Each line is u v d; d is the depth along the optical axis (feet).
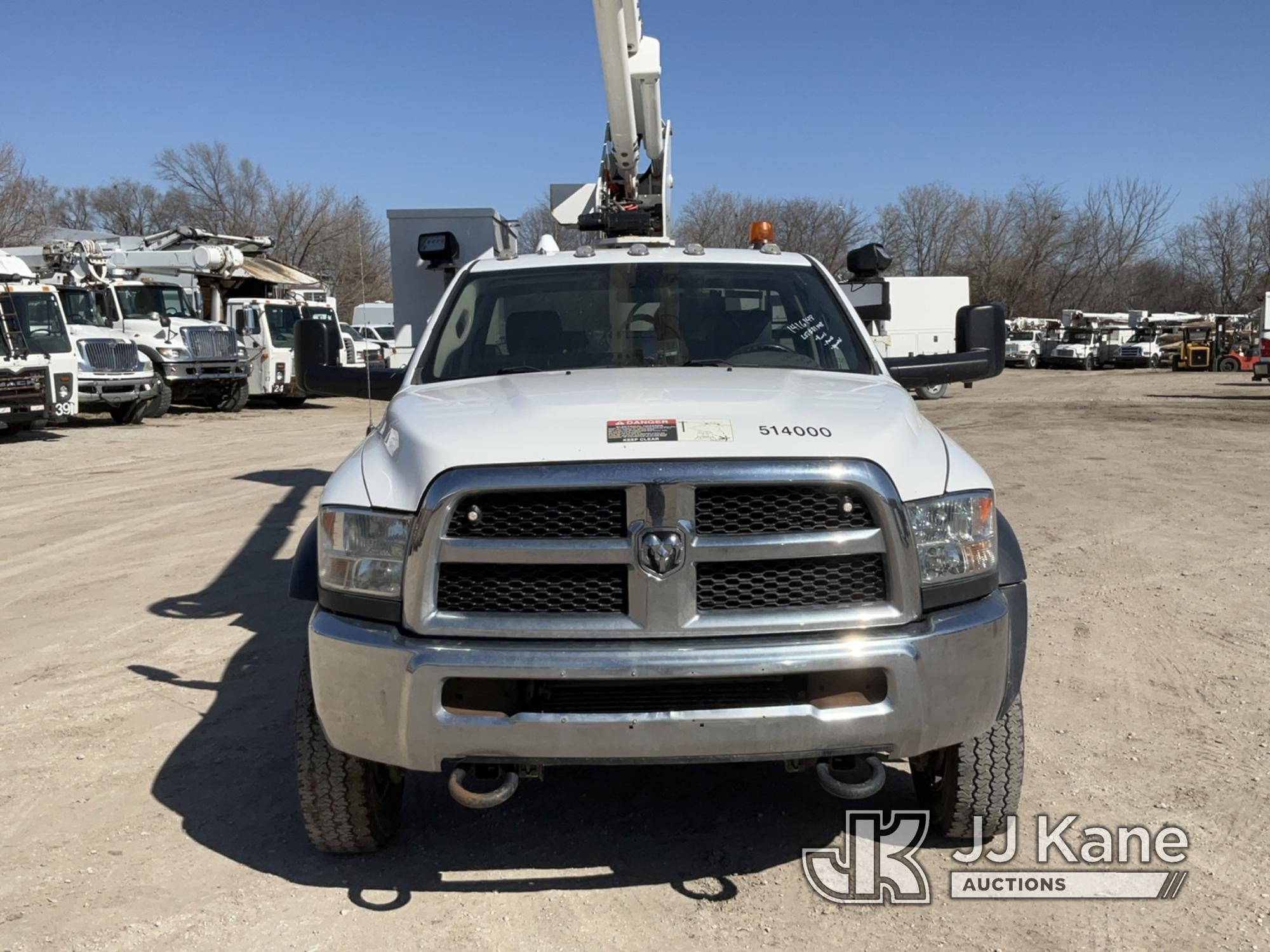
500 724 9.21
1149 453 44.86
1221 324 152.25
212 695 16.63
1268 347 108.68
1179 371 151.53
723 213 180.65
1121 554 24.82
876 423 9.93
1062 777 12.94
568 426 9.66
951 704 9.46
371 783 10.89
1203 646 17.84
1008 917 10.01
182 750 14.44
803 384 11.48
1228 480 36.37
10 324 55.06
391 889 10.75
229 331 80.12
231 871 11.15
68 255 71.31
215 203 184.34
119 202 219.41
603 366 12.89
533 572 9.37
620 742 9.18
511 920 10.12
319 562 10.05
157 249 84.28
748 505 9.27
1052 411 72.54
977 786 10.78
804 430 9.57
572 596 9.34
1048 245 241.14
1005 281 235.40
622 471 9.13
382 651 9.33
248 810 12.60
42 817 12.48
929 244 236.43
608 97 24.06
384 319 133.59
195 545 28.48
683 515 9.12
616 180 28.53
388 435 10.73
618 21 22.04
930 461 9.82
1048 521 29.09
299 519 32.24
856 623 9.27
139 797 13.01
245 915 10.26
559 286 14.11
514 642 9.27
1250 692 15.61
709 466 9.14
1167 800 12.26
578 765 9.68
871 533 9.27
